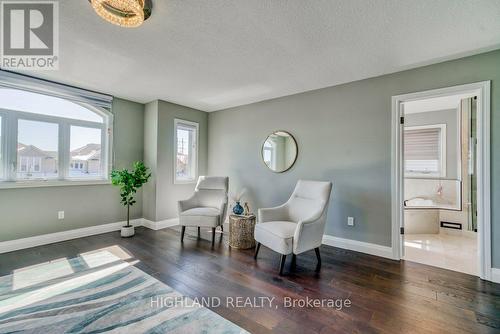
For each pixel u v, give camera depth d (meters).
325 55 2.41
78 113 3.52
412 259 2.79
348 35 2.04
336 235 3.21
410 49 2.27
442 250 3.12
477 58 2.33
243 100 4.04
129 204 3.67
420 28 1.92
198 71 2.83
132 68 2.75
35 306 1.78
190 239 3.44
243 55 2.43
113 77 3.03
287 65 2.65
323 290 2.05
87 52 2.36
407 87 2.72
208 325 1.58
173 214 4.22
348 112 3.14
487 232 2.25
